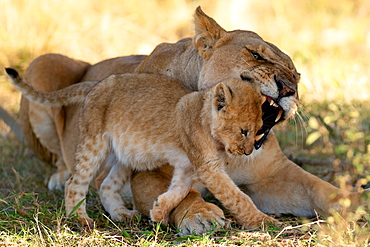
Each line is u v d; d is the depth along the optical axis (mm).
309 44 18656
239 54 8867
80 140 9312
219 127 8445
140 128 9180
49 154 12617
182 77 9773
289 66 8906
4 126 14617
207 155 8539
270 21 20984
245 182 9508
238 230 8109
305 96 13516
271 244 7426
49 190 11352
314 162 11086
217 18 21078
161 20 20422
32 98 10188
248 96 8422
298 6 22359
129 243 7844
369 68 15625
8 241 7566
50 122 12070
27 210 9242
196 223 8195
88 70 12461
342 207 8570
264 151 9250
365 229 7586
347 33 19328
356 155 9359
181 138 8883
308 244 7379
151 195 9047
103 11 20094
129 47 18422
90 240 7730
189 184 8844
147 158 9227
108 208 9367
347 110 10773
